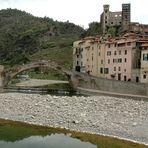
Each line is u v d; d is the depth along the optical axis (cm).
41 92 15612
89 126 6288
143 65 14475
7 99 9375
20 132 5825
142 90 13112
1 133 5731
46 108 7975
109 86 14750
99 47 17375
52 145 4978
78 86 16825
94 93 14712
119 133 5816
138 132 5912
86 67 18650
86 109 7931
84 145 4994
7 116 7231
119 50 16038
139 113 7662
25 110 7819
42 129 6059
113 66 16412
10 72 17412
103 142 5156
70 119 6825
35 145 5000
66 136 5566
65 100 9175
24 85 17488
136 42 15400
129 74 15400
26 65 17612
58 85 17438
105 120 6794
